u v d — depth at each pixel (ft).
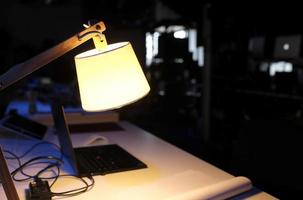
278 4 13.66
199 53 19.53
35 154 4.90
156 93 21.63
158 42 21.76
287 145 4.27
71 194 3.45
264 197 3.38
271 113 12.87
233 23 14.57
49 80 13.99
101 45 2.85
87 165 4.25
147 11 22.35
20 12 24.50
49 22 25.21
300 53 12.41
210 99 15.46
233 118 14.21
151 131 17.66
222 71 15.23
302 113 11.85
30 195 3.25
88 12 21.70
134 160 4.48
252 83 14.05
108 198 3.36
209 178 3.91
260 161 4.57
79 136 6.10
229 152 12.57
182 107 20.70
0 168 2.65
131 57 2.90
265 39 13.52
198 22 19.43
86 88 2.87
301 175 4.00
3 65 21.54
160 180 3.84
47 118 7.07
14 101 10.82
